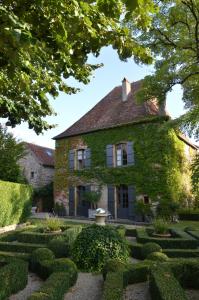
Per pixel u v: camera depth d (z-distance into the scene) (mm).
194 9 15195
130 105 22969
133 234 12266
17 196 15891
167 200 18766
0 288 4957
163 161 19266
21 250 8891
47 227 11750
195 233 10930
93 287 6062
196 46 15664
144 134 20359
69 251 8352
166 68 16078
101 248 7223
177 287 4516
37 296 4227
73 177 23984
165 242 9578
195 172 15750
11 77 3705
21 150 18953
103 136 22656
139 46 3703
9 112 6496
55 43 3574
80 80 4891
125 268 6031
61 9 3074
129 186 20500
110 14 3080
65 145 25141
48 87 5383
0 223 14047
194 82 17297
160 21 15523
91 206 22469
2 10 2607
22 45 2850
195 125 14664
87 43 3770
